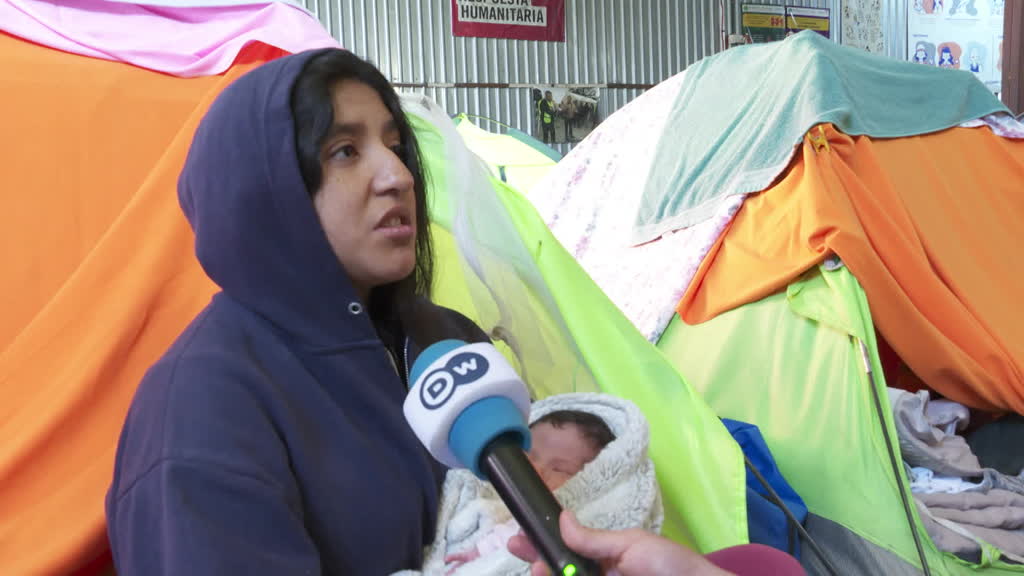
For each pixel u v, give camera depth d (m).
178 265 1.25
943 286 1.94
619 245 2.46
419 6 5.86
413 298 0.97
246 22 1.64
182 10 1.62
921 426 1.83
